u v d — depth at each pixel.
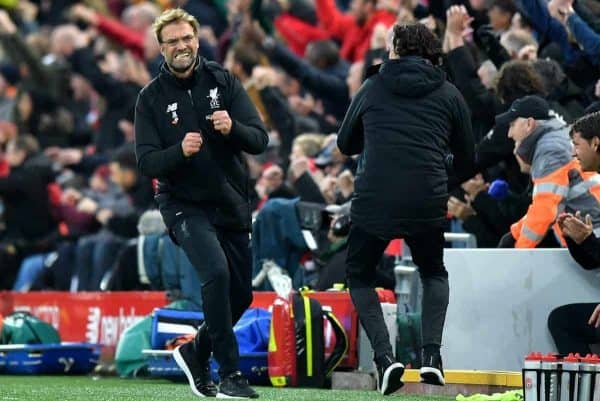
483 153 30.59
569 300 27.61
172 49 24.95
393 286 33.09
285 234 34.53
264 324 32.53
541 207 27.91
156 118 25.17
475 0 35.69
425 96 25.00
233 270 25.28
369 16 43.97
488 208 31.05
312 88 42.34
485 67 33.88
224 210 25.00
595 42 31.80
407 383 28.33
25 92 56.34
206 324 24.73
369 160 24.94
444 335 28.19
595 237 26.33
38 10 64.81
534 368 22.27
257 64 44.16
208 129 24.94
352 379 30.48
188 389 30.00
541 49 34.47
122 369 35.72
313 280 34.56
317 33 48.00
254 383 32.50
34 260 46.28
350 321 31.41
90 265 43.16
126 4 61.84
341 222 32.47
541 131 28.23
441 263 25.45
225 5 54.78
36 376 37.06
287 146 41.03
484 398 25.19
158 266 37.53
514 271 27.94
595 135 25.27
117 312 38.75
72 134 56.41
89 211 47.16
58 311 40.59
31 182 47.69
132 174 44.53
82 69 54.22
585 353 26.94
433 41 25.47
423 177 24.72
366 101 25.23
